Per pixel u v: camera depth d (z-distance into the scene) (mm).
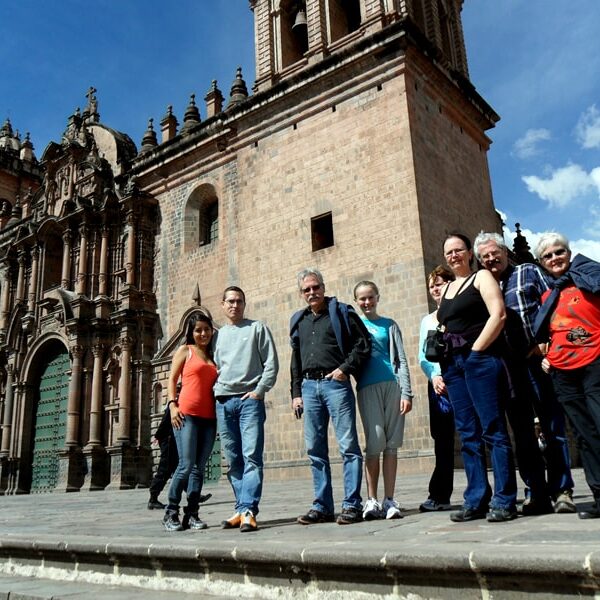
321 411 6586
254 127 24703
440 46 26297
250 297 23078
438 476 6891
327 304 6844
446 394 6785
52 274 31984
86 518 9547
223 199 25781
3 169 43812
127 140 32688
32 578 5703
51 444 28766
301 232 22234
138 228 28141
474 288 5762
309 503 9609
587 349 5277
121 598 4434
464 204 23312
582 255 5465
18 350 31141
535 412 6586
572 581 3002
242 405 6719
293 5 26734
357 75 22031
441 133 22844
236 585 4336
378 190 20562
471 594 3340
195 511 6910
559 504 5629
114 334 27453
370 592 3693
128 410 25766
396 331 6863
